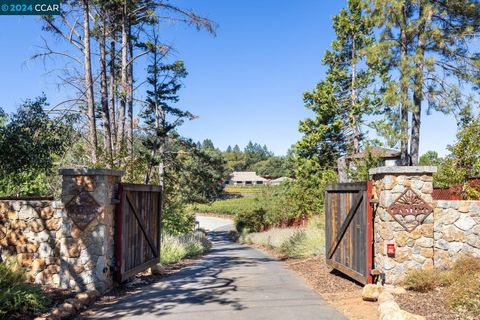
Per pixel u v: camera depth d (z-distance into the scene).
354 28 28.92
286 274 9.77
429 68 16.81
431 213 7.09
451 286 5.93
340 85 30.20
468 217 7.11
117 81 19.23
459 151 12.61
